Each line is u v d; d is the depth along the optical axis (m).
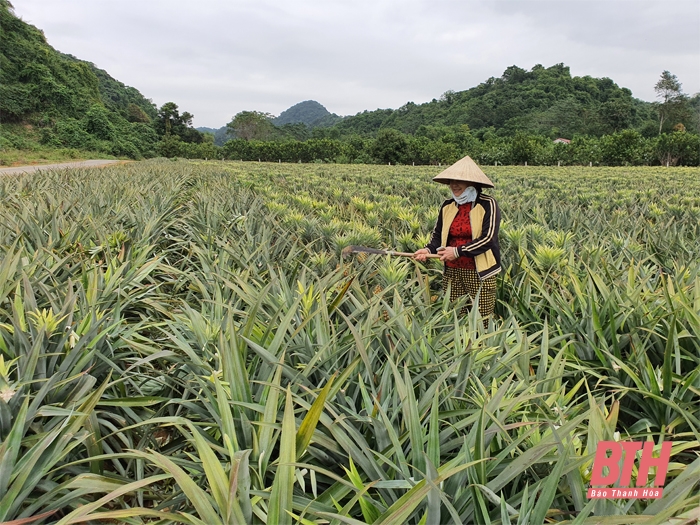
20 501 1.81
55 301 3.22
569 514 1.83
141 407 2.89
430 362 2.67
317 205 9.13
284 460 1.63
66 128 65.31
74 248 4.96
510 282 4.75
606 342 3.23
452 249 4.20
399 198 10.66
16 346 2.65
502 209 9.13
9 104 62.56
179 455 2.48
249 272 3.90
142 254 4.52
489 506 1.83
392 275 3.96
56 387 2.48
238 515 1.54
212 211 7.45
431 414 1.87
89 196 8.24
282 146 72.62
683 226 6.24
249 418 2.21
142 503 2.22
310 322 3.01
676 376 2.74
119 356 2.98
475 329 2.90
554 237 5.64
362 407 2.49
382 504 1.76
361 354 2.27
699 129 86.06
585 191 12.88
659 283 4.22
